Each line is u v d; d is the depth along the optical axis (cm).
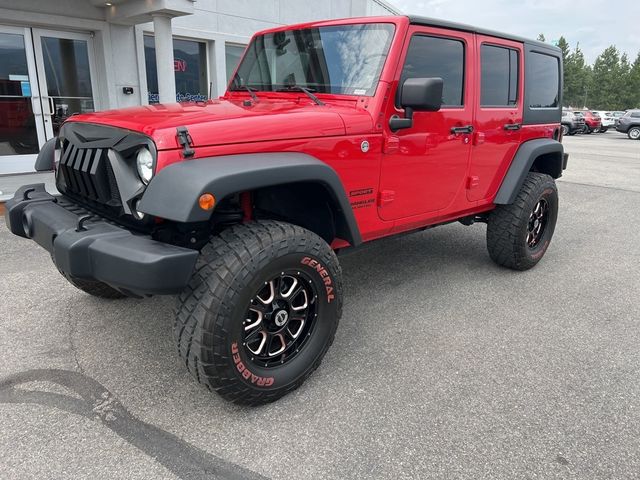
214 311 213
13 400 247
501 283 426
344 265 465
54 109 823
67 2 769
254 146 230
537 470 208
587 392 266
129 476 201
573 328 344
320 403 251
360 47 301
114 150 224
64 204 270
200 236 246
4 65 766
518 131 409
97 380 267
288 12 1064
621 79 7931
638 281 442
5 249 470
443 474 205
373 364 290
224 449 217
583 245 559
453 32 327
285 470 206
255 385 235
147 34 888
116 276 204
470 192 375
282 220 282
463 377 278
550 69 452
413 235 575
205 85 992
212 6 934
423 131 313
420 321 349
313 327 260
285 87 334
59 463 206
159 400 251
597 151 1814
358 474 204
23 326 324
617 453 220
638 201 834
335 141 262
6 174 792
